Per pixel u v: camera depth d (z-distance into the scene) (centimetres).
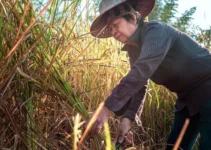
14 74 120
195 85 153
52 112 149
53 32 142
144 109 222
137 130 207
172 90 163
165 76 154
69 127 149
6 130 125
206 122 152
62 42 137
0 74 118
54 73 130
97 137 134
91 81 180
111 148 123
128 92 125
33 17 131
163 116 238
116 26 144
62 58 149
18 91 129
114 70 202
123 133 159
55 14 142
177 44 146
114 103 123
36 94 135
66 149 144
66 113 142
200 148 155
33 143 125
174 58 147
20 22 119
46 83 127
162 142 212
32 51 129
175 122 181
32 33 129
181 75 151
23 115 128
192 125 173
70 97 129
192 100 156
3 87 122
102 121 121
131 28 144
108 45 212
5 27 123
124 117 164
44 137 127
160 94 237
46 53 132
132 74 126
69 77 159
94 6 202
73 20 160
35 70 131
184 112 174
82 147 135
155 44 133
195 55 149
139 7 161
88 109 162
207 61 151
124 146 162
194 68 149
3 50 123
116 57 207
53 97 132
